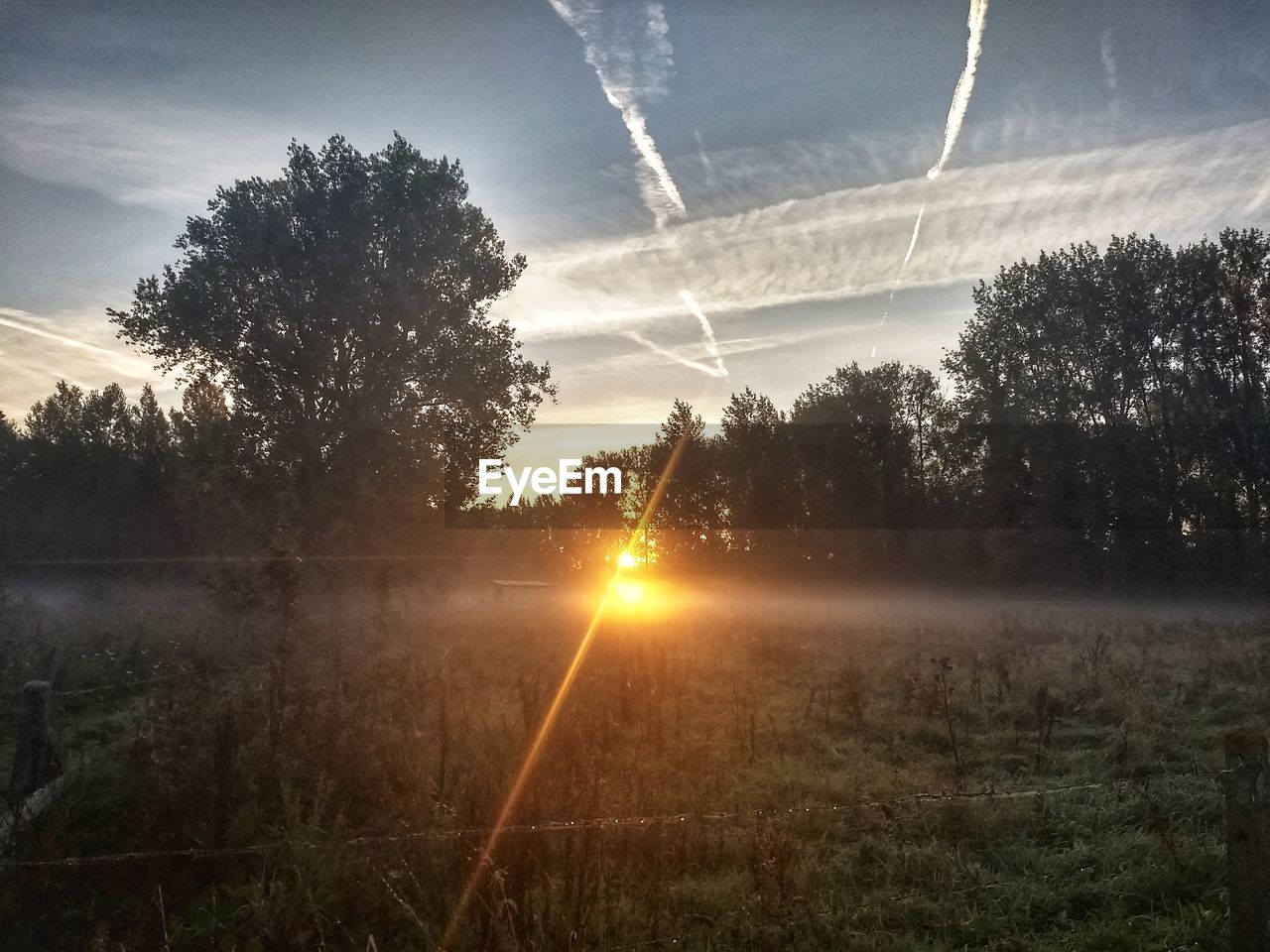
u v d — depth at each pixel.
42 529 41.72
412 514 31.02
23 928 5.44
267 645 12.99
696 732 9.95
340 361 31.73
